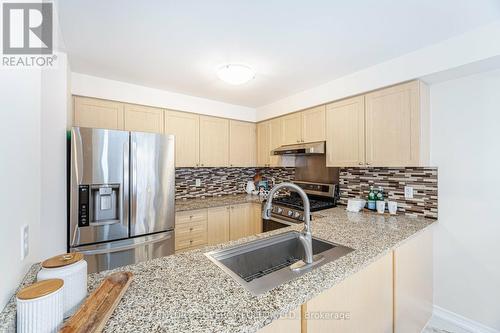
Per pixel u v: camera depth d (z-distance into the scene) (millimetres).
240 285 929
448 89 1945
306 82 2498
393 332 1438
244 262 1352
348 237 1528
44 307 615
